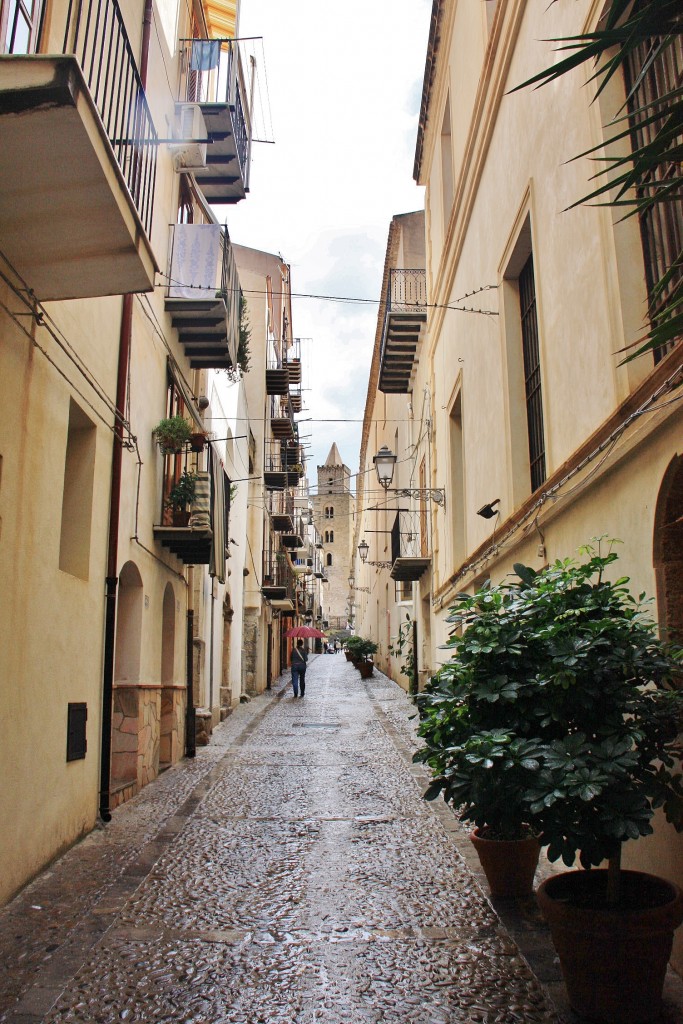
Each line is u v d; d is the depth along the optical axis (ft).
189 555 38.86
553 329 22.62
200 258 38.11
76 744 23.63
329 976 14.37
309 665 148.25
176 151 38.47
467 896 18.69
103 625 27.07
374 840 23.86
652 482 15.01
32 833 19.93
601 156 18.03
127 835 24.59
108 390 27.55
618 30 8.44
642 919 11.81
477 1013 12.85
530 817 13.70
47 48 18.69
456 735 15.66
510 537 28.22
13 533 18.72
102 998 13.51
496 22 29.30
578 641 13.92
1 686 17.95
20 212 16.31
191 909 17.87
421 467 62.23
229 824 25.89
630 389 16.67
